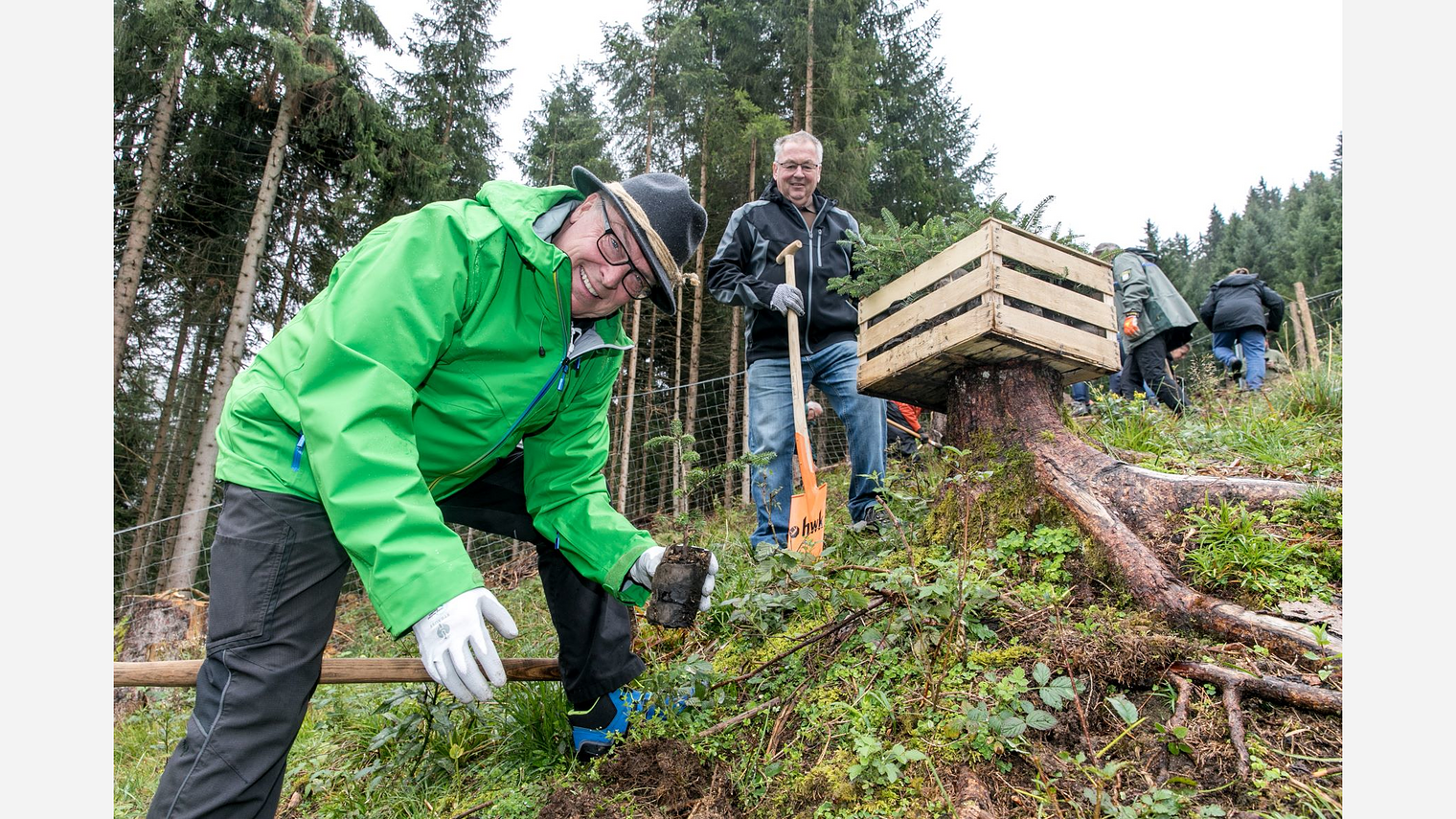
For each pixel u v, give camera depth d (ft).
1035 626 6.88
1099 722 5.91
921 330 9.08
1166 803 5.01
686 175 50.57
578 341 6.67
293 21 35.96
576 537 7.11
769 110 49.11
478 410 6.21
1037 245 8.59
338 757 8.87
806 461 10.37
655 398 52.34
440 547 5.08
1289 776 5.18
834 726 6.49
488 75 54.95
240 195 39.83
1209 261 140.56
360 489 5.04
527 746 7.61
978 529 8.36
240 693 5.20
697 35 49.06
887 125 54.90
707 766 6.65
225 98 36.68
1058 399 9.35
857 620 7.59
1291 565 6.82
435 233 5.65
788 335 11.32
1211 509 7.51
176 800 5.02
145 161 33.73
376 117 37.60
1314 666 5.89
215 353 45.03
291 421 5.37
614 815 6.16
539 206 6.16
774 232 12.18
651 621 6.64
